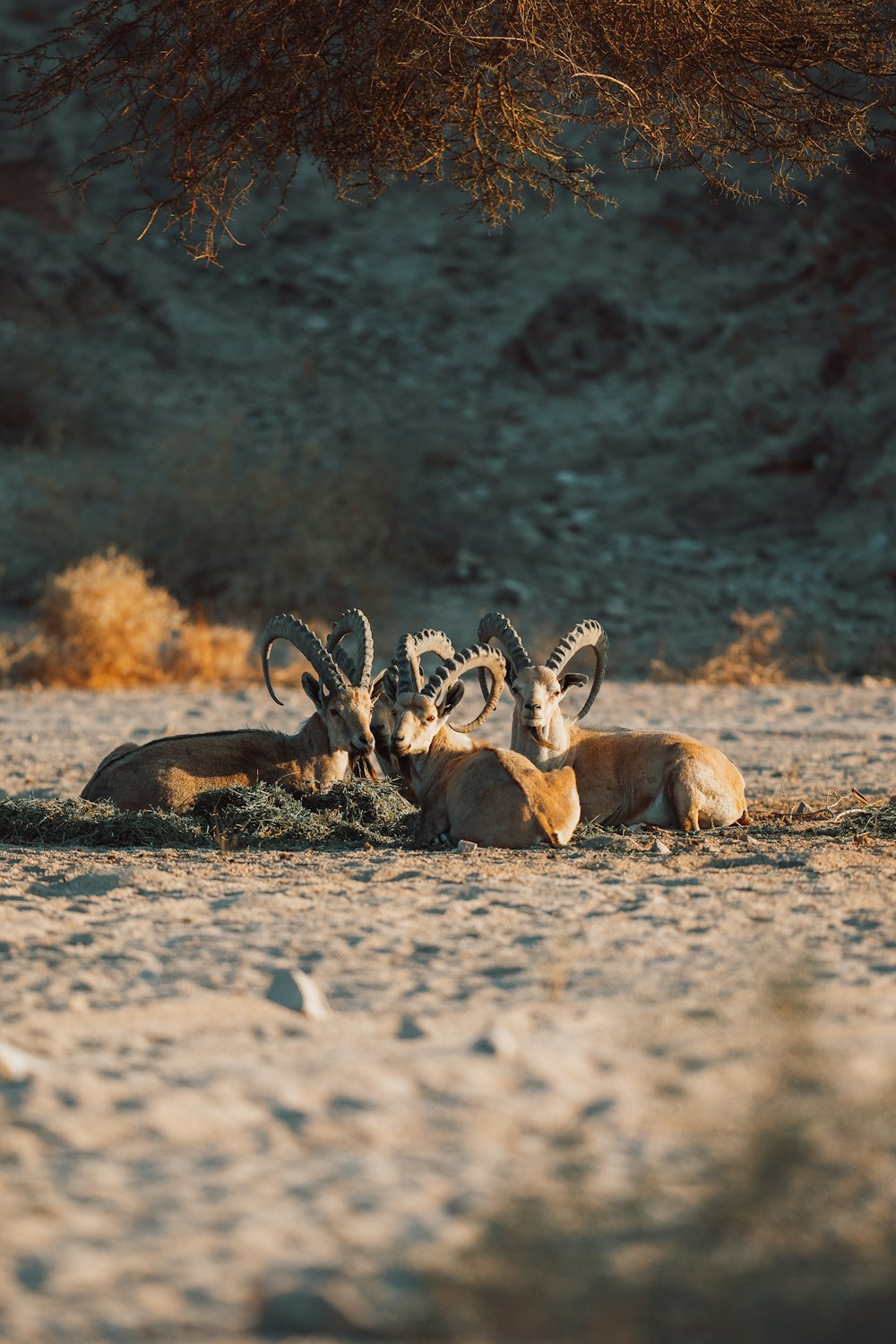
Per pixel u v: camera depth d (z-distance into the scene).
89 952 25.09
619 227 135.75
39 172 128.25
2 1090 17.75
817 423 115.31
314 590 98.94
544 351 126.00
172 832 37.75
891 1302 12.13
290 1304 12.06
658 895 29.22
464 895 29.58
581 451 117.31
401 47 35.31
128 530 102.75
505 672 40.78
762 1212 13.58
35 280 124.06
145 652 88.75
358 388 124.62
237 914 27.94
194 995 22.22
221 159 37.88
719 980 22.38
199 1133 16.27
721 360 123.19
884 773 53.66
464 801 36.62
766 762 57.44
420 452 116.19
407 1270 12.84
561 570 104.38
